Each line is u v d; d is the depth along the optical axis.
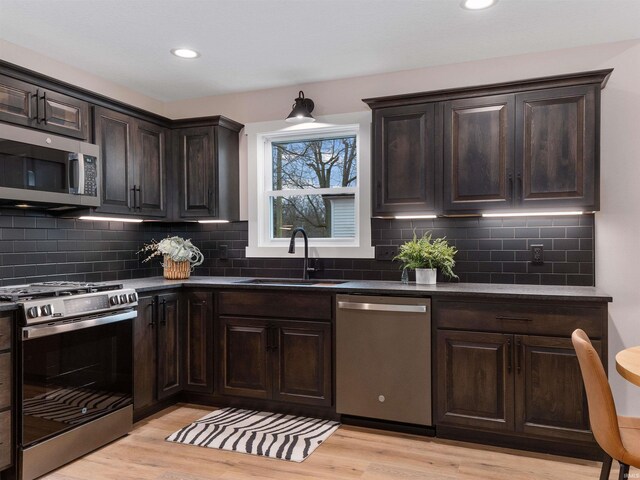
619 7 2.49
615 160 2.90
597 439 1.62
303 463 2.47
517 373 2.56
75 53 3.06
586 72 2.65
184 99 4.05
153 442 2.74
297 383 3.05
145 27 2.70
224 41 2.89
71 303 2.45
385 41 2.91
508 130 2.84
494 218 3.17
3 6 2.44
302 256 3.69
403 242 3.39
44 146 2.63
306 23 2.67
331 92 3.61
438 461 2.49
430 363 2.74
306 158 3.83
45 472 2.34
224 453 2.59
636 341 2.86
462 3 2.45
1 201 2.56
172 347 3.24
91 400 2.60
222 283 3.22
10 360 2.21
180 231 4.07
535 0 2.43
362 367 2.89
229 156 3.77
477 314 2.64
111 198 3.15
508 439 2.65
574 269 2.99
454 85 3.29
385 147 3.13
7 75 2.51
